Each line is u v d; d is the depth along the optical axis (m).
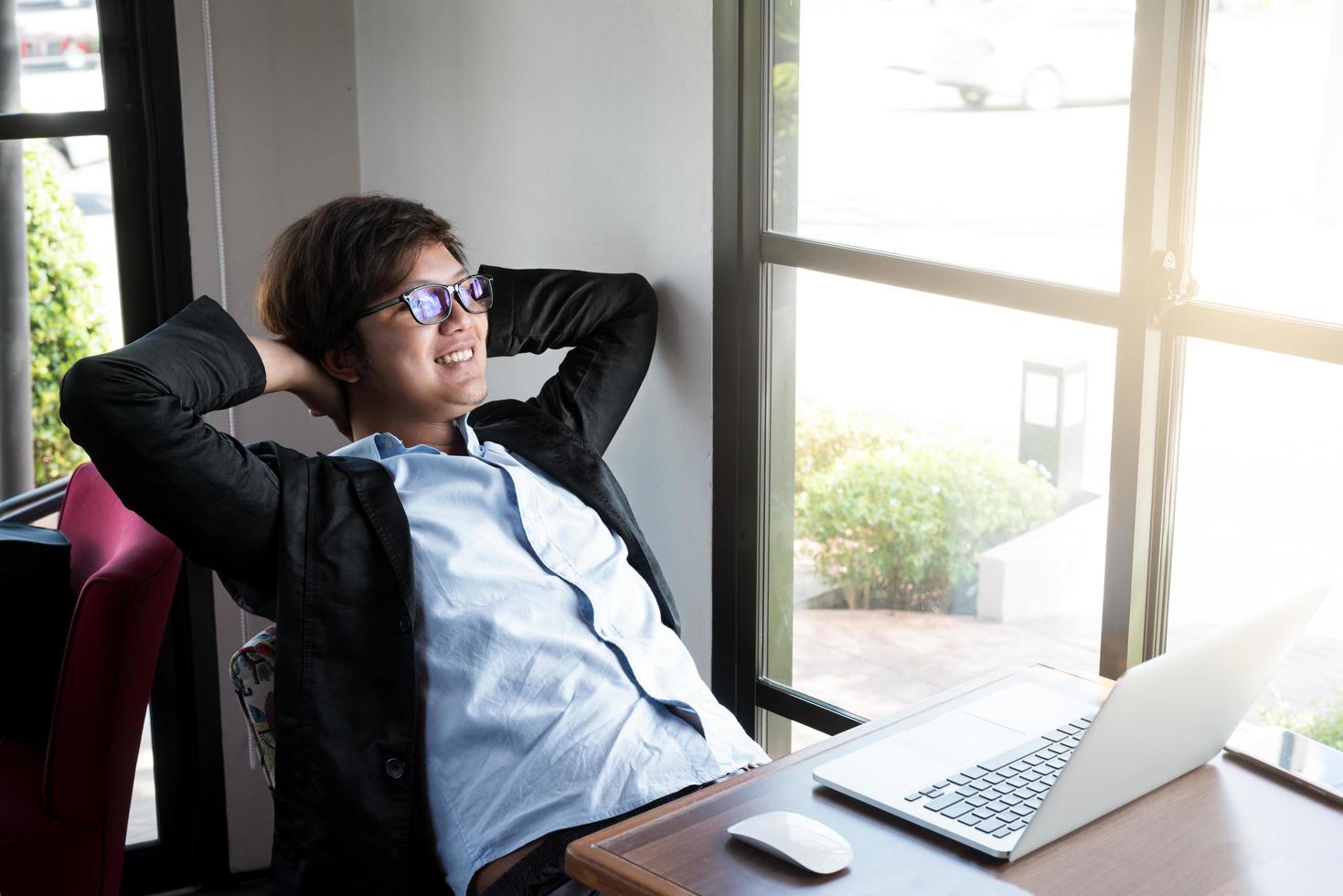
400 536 1.55
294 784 1.49
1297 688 1.48
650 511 2.18
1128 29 1.48
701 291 2.00
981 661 1.78
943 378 1.75
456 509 1.63
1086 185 1.55
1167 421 1.53
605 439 1.96
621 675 1.58
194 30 2.49
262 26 2.54
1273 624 1.22
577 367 1.96
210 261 2.59
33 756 2.20
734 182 1.90
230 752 2.76
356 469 1.58
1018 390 1.66
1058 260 1.59
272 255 1.71
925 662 1.85
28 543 2.25
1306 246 1.38
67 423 1.43
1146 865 1.10
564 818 1.45
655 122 2.01
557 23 2.14
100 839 2.06
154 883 2.79
